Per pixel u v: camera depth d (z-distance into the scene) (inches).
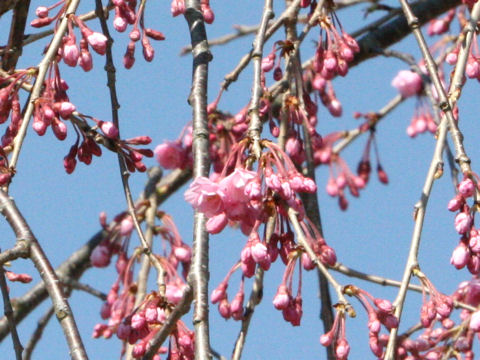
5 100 373.1
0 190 347.3
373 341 344.8
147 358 320.5
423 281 354.0
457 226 346.0
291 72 412.2
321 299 410.9
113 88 394.0
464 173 345.1
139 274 477.7
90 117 389.1
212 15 413.4
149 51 398.9
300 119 413.1
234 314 372.2
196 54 386.6
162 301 365.4
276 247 344.5
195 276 322.0
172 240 506.9
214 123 475.5
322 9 420.5
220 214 320.2
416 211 358.9
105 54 394.9
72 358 311.0
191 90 376.2
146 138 396.2
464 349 416.8
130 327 358.3
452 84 375.6
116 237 503.8
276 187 321.4
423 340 412.2
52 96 374.6
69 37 377.7
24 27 423.5
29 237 335.0
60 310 319.6
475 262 348.8
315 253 362.3
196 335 309.3
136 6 414.0
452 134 351.9
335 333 346.6
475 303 431.8
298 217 338.0
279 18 415.8
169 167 494.9
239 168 321.1
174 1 405.1
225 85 434.3
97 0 399.5
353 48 421.7
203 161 349.1
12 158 356.5
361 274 408.8
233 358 356.8
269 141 329.1
